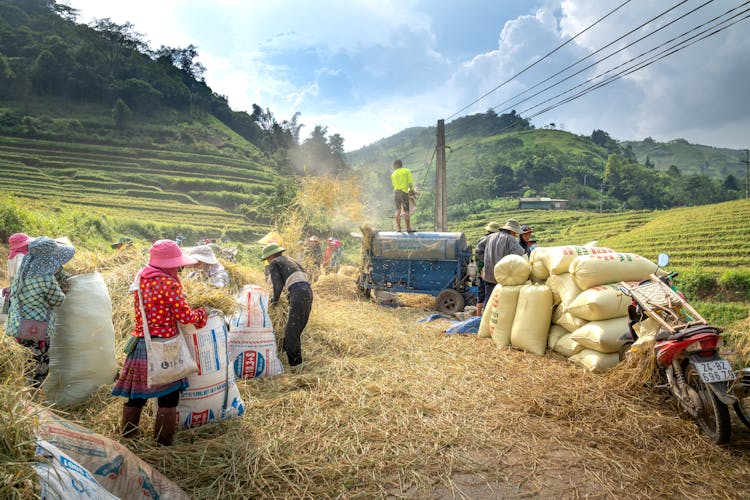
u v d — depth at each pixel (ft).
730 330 14.97
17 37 390.63
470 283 34.35
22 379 8.59
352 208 55.21
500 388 15.76
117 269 19.25
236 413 13.05
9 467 6.19
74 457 7.86
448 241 32.55
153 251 11.16
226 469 10.55
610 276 18.38
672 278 16.78
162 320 10.77
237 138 422.82
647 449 12.04
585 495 10.20
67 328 13.20
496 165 513.45
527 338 19.94
